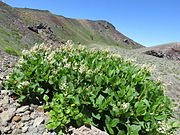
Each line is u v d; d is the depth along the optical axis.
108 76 7.03
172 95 13.35
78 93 5.68
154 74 20.00
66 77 6.30
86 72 6.38
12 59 12.09
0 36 22.20
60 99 5.36
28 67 6.80
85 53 9.72
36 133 4.36
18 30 38.81
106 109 5.31
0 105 4.94
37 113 5.10
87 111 5.43
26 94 5.59
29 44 29.33
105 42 182.50
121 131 4.89
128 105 5.20
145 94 6.24
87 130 4.61
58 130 4.59
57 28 111.94
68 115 4.92
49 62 6.87
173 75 21.38
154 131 5.30
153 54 54.91
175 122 5.78
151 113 5.59
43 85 6.26
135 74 7.19
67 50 9.43
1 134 4.10
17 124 4.51
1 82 6.19
